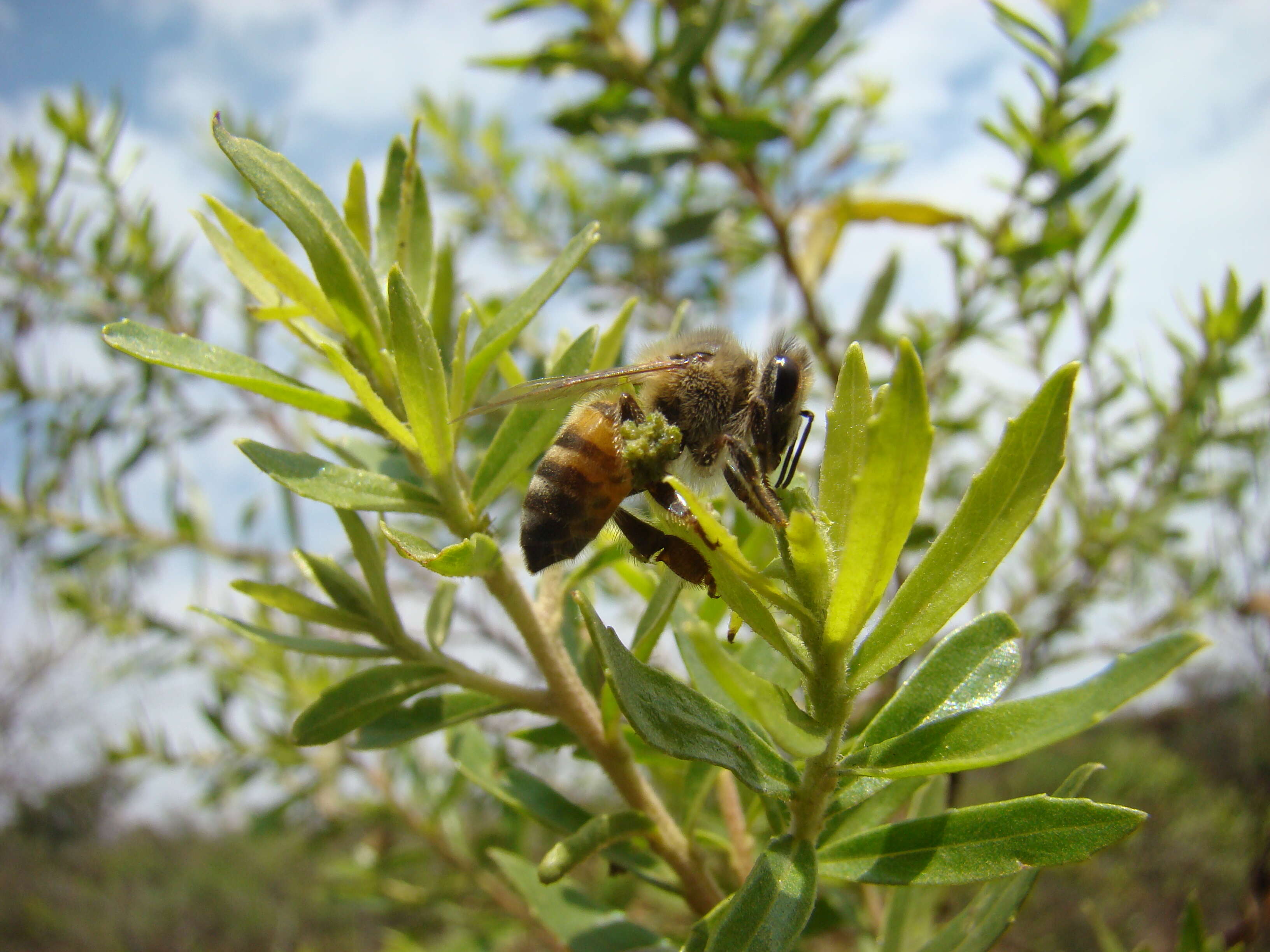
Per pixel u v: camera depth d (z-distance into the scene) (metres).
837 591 0.05
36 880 0.88
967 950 0.06
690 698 0.05
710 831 0.11
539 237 0.21
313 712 0.07
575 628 0.09
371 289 0.07
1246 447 0.14
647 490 0.09
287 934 0.74
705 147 0.15
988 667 0.05
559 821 0.08
